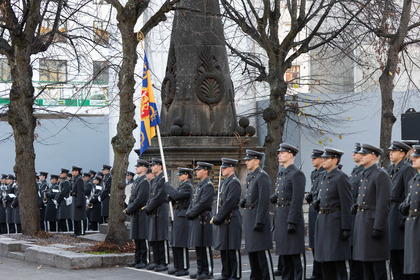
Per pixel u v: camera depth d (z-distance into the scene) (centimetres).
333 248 1197
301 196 1267
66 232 2431
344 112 3016
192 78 1964
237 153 1922
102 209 2505
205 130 1955
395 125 3019
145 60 1661
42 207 2689
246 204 1313
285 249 1270
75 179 2266
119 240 1744
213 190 1424
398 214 1276
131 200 1591
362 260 1157
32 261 1731
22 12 2292
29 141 2119
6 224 2884
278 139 2225
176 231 1466
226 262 1362
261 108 2969
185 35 1986
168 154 1886
